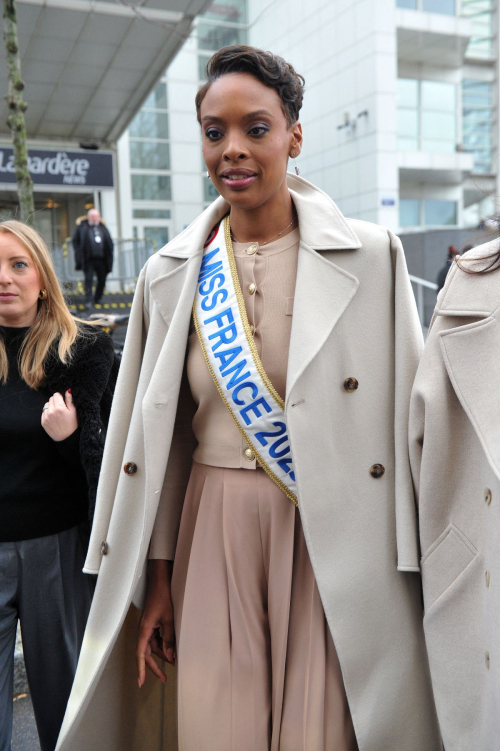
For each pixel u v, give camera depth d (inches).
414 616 65.3
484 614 58.9
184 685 65.5
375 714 62.0
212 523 65.4
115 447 72.2
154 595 72.4
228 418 65.3
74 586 84.6
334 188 896.9
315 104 912.3
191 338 67.3
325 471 61.6
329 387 62.4
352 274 63.1
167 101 871.7
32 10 440.8
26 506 80.9
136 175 863.7
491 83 928.9
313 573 63.1
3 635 81.7
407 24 824.3
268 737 63.9
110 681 74.4
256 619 64.3
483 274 58.5
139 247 576.7
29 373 83.0
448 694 61.1
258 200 61.2
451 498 61.8
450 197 937.5
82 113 618.2
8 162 498.3
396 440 63.7
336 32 860.6
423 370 61.1
